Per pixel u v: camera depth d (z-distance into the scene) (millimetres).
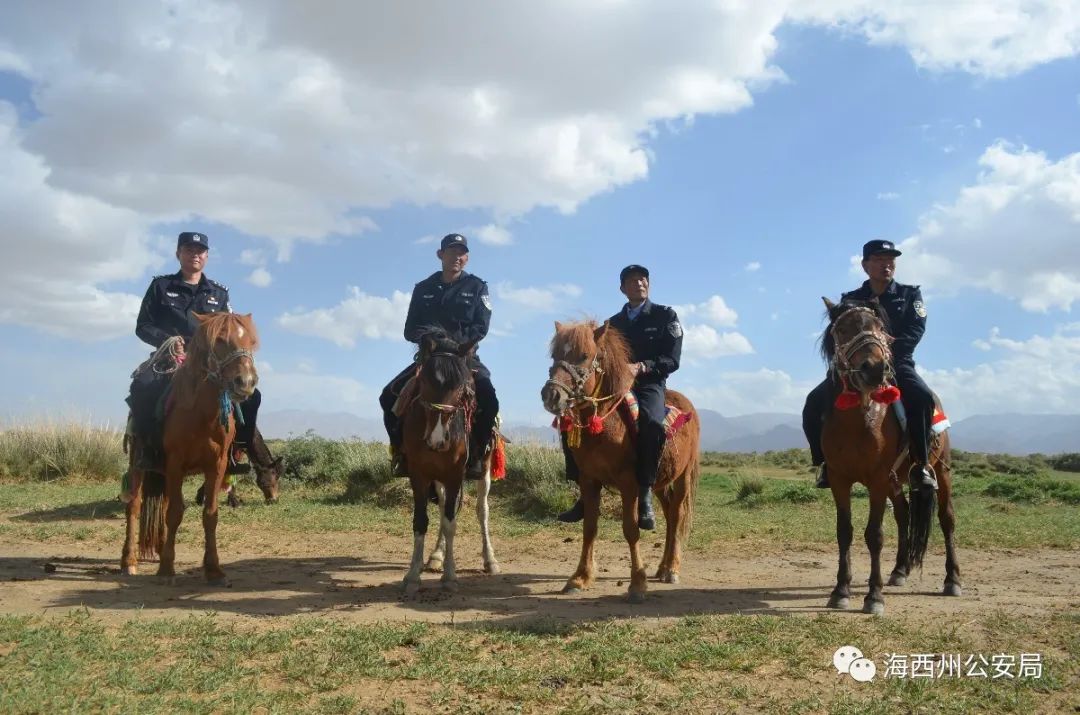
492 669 4602
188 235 8008
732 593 7359
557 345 6844
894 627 5656
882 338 6395
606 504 12586
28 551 8922
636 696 4242
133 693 4059
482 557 9117
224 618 5758
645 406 7086
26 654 4543
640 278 7945
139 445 7578
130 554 7754
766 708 4113
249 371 6820
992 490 16219
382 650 4984
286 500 13859
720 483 19625
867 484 6602
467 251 8219
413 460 7285
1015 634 5527
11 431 16594
